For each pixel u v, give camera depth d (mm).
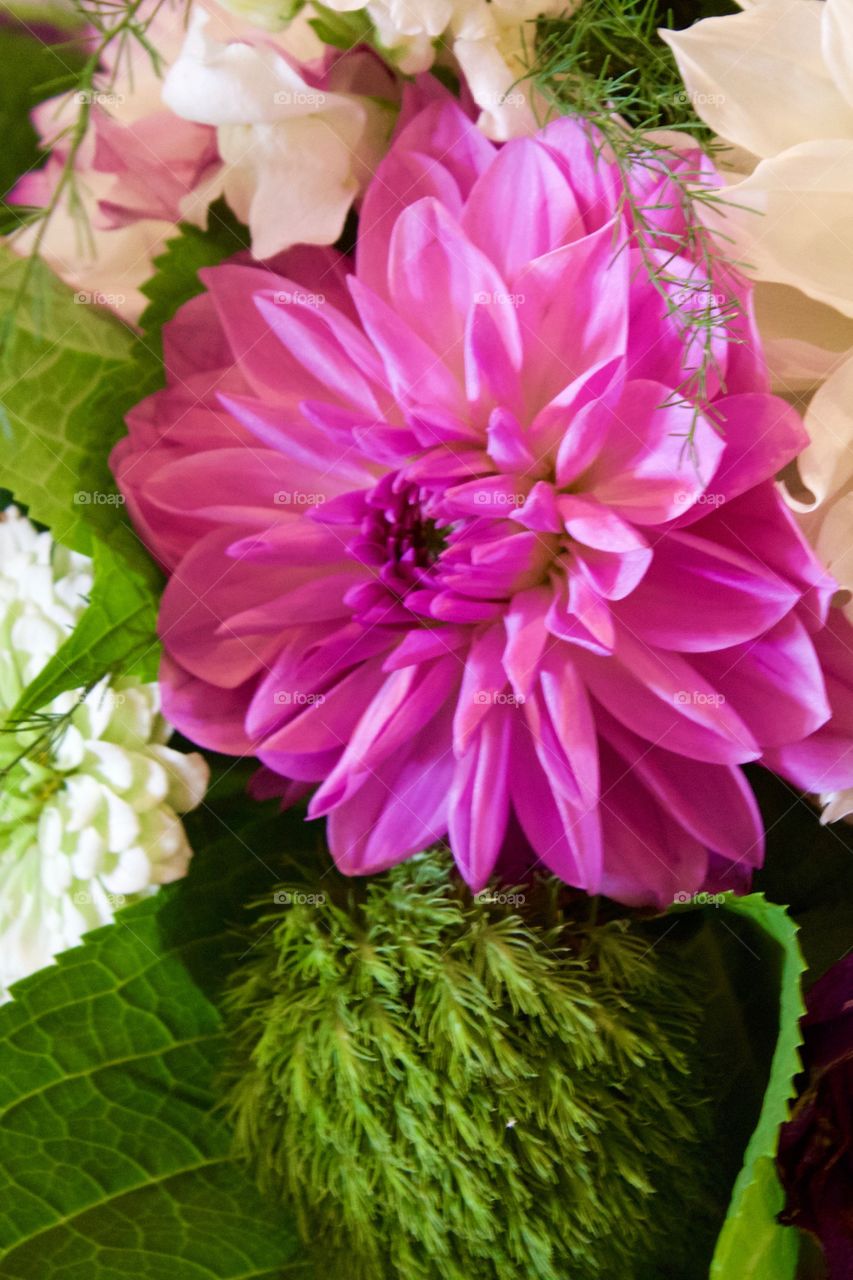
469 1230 258
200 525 269
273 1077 265
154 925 282
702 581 254
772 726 257
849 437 244
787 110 250
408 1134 256
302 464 266
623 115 262
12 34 273
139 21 273
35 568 296
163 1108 286
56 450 276
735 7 273
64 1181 283
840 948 273
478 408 257
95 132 276
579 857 262
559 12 259
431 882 265
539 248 259
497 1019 252
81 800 279
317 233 268
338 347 264
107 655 276
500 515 253
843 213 245
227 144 268
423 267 258
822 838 270
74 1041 283
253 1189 285
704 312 246
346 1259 277
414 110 265
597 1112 257
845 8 241
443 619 254
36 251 277
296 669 265
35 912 293
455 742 251
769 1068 269
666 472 249
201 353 274
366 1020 258
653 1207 264
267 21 265
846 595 253
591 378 246
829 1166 261
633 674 256
